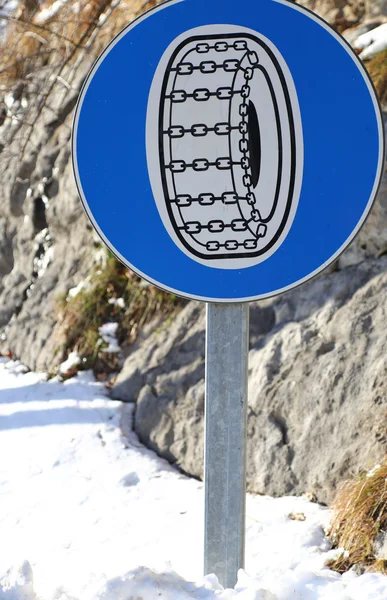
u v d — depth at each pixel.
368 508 2.73
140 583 2.14
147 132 2.00
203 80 1.97
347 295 3.69
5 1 6.29
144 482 3.60
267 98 1.96
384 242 3.66
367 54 4.16
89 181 2.03
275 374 3.68
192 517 3.16
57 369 5.00
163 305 4.77
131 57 1.99
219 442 2.09
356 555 2.67
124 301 5.05
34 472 3.79
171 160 2.00
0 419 4.50
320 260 1.98
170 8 1.97
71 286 5.69
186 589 2.14
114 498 3.43
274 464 3.44
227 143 1.98
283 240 1.99
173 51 1.98
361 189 1.95
